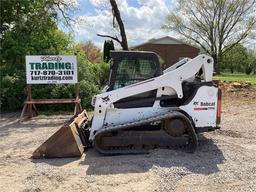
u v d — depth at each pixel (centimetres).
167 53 5472
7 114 1442
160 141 794
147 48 5412
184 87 829
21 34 1786
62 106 1490
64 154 786
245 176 655
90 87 1528
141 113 820
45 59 1295
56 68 1300
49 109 1494
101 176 658
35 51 1736
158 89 821
